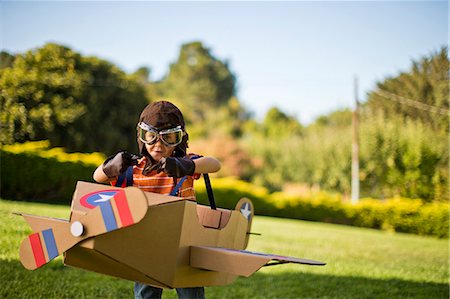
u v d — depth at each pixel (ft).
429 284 21.27
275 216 55.67
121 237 7.80
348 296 18.26
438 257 29.40
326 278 20.75
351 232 40.37
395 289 19.81
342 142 92.73
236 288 18.15
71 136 62.59
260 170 108.27
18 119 47.88
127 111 73.41
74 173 41.01
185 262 8.64
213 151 107.55
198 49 168.86
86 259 8.27
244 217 10.67
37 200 39.11
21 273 16.30
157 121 9.38
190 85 161.89
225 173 106.42
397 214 52.70
